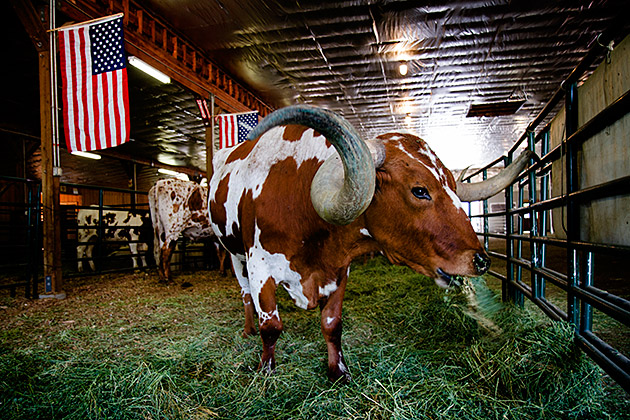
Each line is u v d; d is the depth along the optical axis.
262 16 6.59
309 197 2.06
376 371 2.24
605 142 1.93
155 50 6.34
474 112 12.45
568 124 2.34
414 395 1.95
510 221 4.07
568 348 2.06
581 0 6.20
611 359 1.70
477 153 19.61
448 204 1.74
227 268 7.93
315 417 1.82
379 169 1.82
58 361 2.56
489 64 8.68
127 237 8.12
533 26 6.95
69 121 4.35
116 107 4.27
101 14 5.25
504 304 3.73
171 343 2.90
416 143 1.93
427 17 6.65
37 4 4.58
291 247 2.20
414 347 2.71
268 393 2.08
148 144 14.62
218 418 1.88
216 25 6.82
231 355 2.63
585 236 2.22
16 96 9.30
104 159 16.83
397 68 8.88
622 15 1.54
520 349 2.14
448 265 1.70
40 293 4.90
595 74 2.04
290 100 11.15
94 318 3.76
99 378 2.24
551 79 9.62
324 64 8.59
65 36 4.38
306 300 2.25
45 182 4.63
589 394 1.85
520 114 12.68
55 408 1.97
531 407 1.81
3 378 2.32
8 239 10.02
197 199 6.45
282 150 2.35
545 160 2.87
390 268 6.53
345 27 6.93
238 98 9.52
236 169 2.86
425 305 3.62
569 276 2.31
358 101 11.26
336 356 2.24
